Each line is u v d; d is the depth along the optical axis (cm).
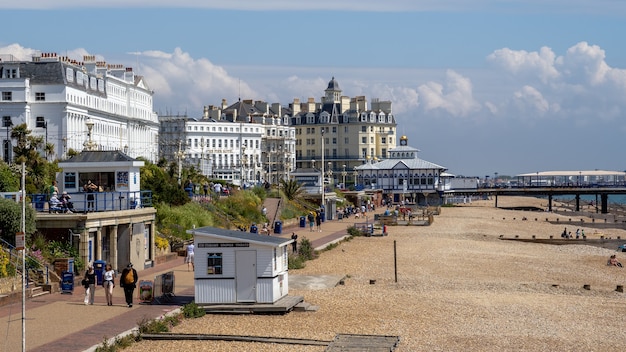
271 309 3994
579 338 3694
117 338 3262
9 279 4141
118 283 4822
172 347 3250
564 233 10462
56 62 10831
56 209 4953
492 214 14788
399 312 4191
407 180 18225
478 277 5812
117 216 5106
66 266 4559
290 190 11581
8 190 6169
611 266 7094
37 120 10675
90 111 11681
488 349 3412
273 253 4053
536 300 4759
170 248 6306
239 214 8988
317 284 5128
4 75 10625
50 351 3072
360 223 10381
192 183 9238
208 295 4044
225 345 3300
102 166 5534
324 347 3306
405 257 6931
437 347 3406
